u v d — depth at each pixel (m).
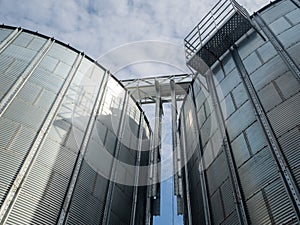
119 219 19.59
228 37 23.98
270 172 14.32
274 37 20.42
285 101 15.92
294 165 13.39
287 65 17.39
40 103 18.94
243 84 19.83
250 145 16.42
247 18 22.73
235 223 15.01
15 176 14.68
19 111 17.56
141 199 23.97
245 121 17.73
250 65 20.59
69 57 24.67
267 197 13.76
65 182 16.83
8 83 18.83
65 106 20.25
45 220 14.59
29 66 20.88
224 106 20.59
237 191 15.75
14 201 13.83
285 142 14.45
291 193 12.77
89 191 18.09
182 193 23.77
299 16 20.53
